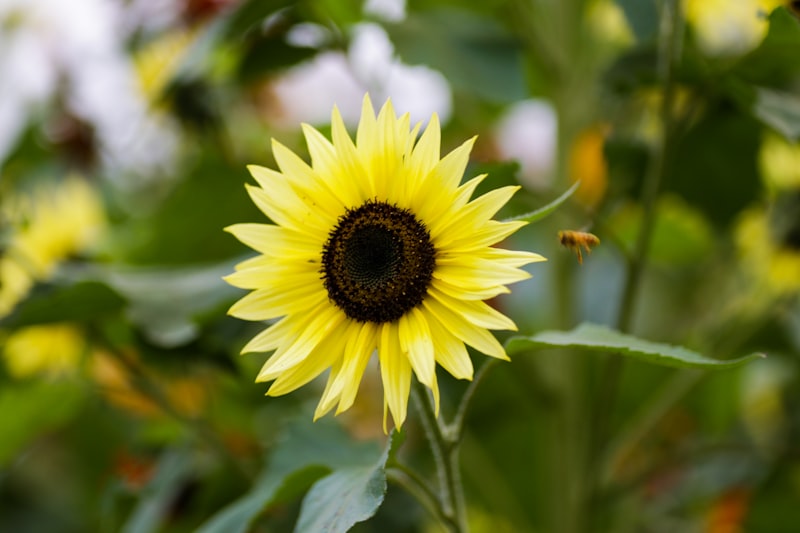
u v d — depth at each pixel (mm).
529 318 1173
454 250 692
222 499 967
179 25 1025
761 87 874
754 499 1004
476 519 1048
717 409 1066
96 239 1018
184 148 1131
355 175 701
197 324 861
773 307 987
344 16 1018
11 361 952
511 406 1017
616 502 1016
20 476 1252
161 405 925
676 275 1186
